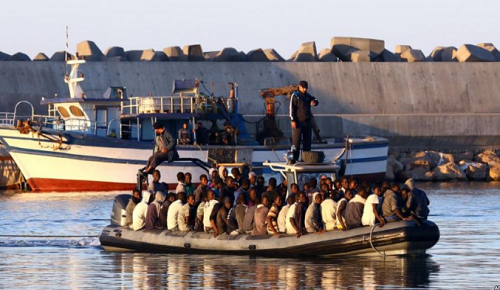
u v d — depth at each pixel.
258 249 74.25
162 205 80.31
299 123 80.50
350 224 72.31
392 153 184.00
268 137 147.75
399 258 72.31
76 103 145.88
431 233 72.06
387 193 72.44
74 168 146.00
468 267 68.94
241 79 195.62
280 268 69.19
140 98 146.38
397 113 199.00
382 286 61.53
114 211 85.31
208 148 143.25
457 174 177.38
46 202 129.38
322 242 72.25
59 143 144.62
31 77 186.25
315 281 63.59
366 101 198.88
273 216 74.75
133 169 146.25
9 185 156.75
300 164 78.38
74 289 62.31
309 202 75.44
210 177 92.44
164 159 84.62
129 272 69.12
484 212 115.06
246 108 193.38
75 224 104.25
